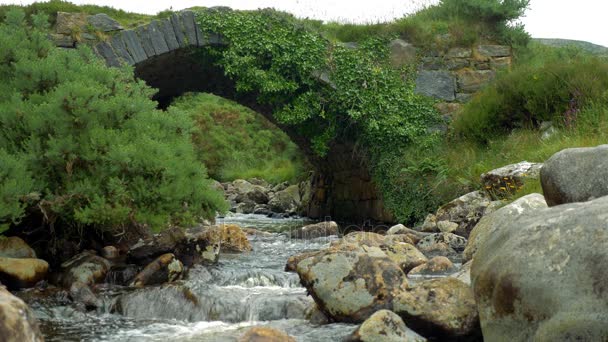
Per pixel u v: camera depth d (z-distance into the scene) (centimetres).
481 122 1325
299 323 537
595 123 1097
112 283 700
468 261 660
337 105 1446
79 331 531
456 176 1230
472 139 1342
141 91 861
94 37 1330
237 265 813
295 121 1430
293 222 1669
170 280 703
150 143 741
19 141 746
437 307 469
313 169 1920
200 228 864
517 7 1539
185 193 754
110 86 820
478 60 1504
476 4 1537
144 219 732
